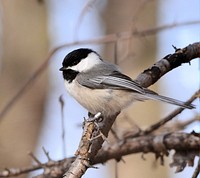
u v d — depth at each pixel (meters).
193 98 9.02
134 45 14.24
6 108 11.18
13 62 15.16
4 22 15.38
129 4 15.09
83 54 10.02
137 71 14.12
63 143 10.17
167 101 8.59
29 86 12.31
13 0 15.44
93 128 7.74
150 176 13.22
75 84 9.77
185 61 8.60
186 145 9.79
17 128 14.57
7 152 14.27
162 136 10.02
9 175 10.14
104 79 9.56
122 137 10.51
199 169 8.55
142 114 13.75
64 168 10.05
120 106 9.54
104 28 15.44
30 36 15.38
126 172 13.27
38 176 10.10
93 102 9.65
